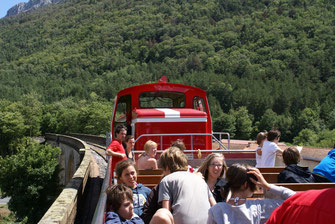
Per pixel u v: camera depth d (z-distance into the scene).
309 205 2.00
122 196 3.91
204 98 10.66
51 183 37.62
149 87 10.49
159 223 3.19
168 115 8.99
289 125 132.00
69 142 45.28
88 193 11.25
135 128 9.09
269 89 168.38
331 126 121.19
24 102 130.12
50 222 5.38
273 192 3.31
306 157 8.65
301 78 176.50
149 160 6.41
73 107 144.25
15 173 36.59
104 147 32.06
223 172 4.61
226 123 134.25
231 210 3.12
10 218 41.28
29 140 88.00
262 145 7.32
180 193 3.67
